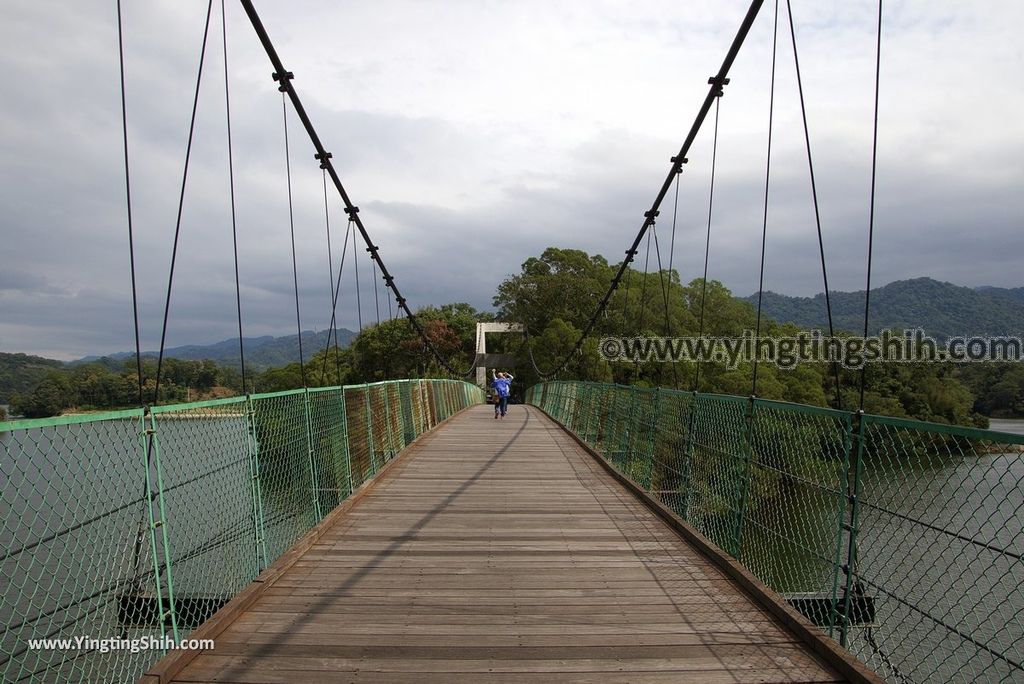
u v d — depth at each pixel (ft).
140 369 11.13
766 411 10.95
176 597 9.10
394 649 8.41
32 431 5.70
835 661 7.86
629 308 129.90
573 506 17.61
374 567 12.05
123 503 7.16
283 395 12.80
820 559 8.95
